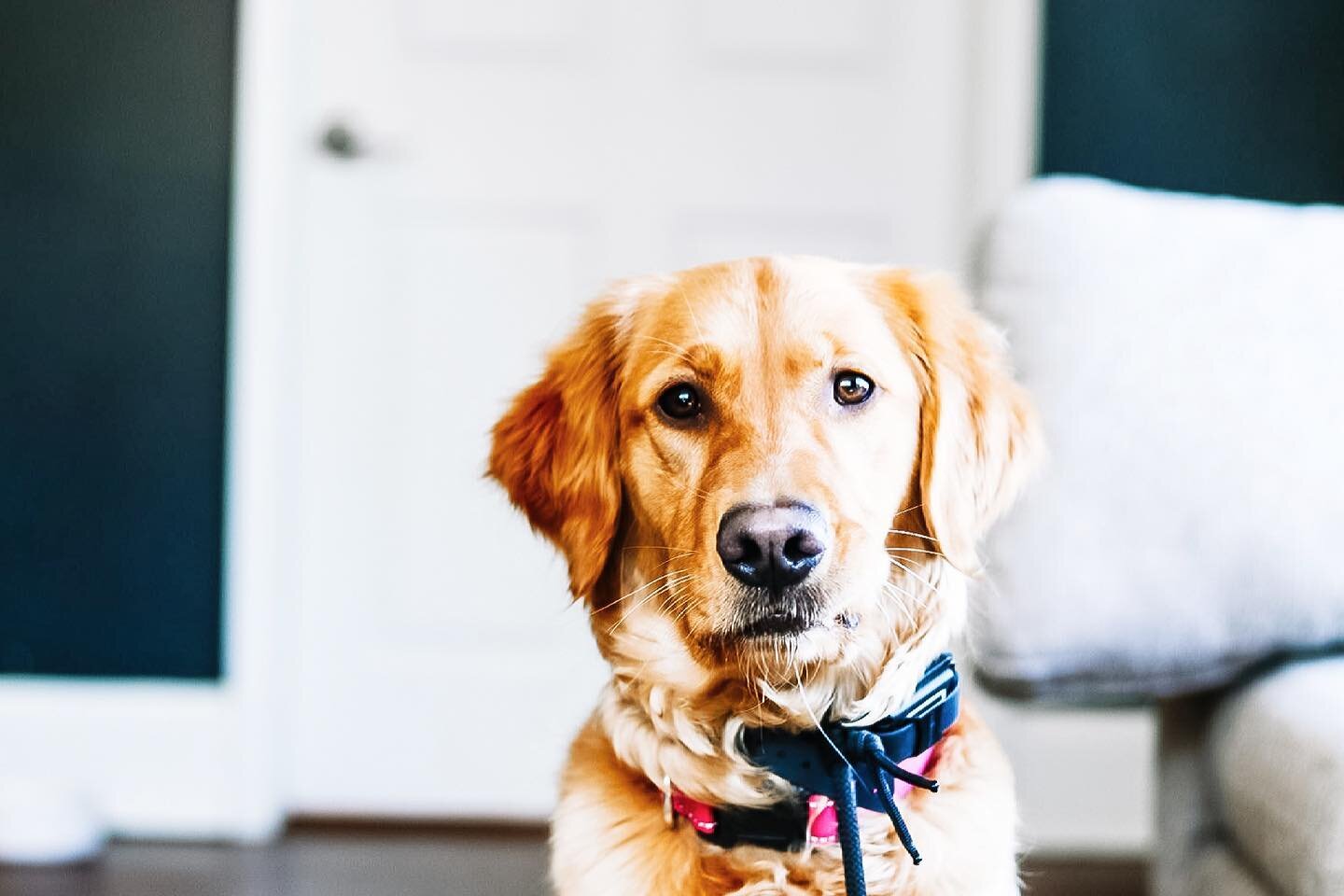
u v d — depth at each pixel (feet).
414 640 8.51
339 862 7.54
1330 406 4.29
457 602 8.48
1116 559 4.31
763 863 3.43
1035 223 4.62
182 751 8.22
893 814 3.29
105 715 8.25
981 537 4.03
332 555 8.48
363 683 8.51
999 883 3.49
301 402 8.46
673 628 3.66
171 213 8.36
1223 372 4.33
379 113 8.41
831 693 3.60
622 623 3.80
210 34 8.33
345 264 8.44
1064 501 4.34
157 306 8.38
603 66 8.41
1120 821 8.05
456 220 8.45
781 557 3.32
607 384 4.02
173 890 6.89
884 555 3.67
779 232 8.43
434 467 8.46
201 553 8.40
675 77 8.41
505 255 8.43
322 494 8.48
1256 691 4.35
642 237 8.43
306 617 8.51
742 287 3.75
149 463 8.38
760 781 3.49
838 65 8.38
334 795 8.54
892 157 8.38
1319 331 4.34
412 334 8.43
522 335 8.45
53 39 8.36
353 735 8.53
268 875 7.23
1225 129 8.19
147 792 8.22
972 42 8.29
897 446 3.78
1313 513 4.22
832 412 3.65
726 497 3.40
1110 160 8.23
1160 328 4.39
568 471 4.05
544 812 8.47
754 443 3.50
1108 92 8.21
